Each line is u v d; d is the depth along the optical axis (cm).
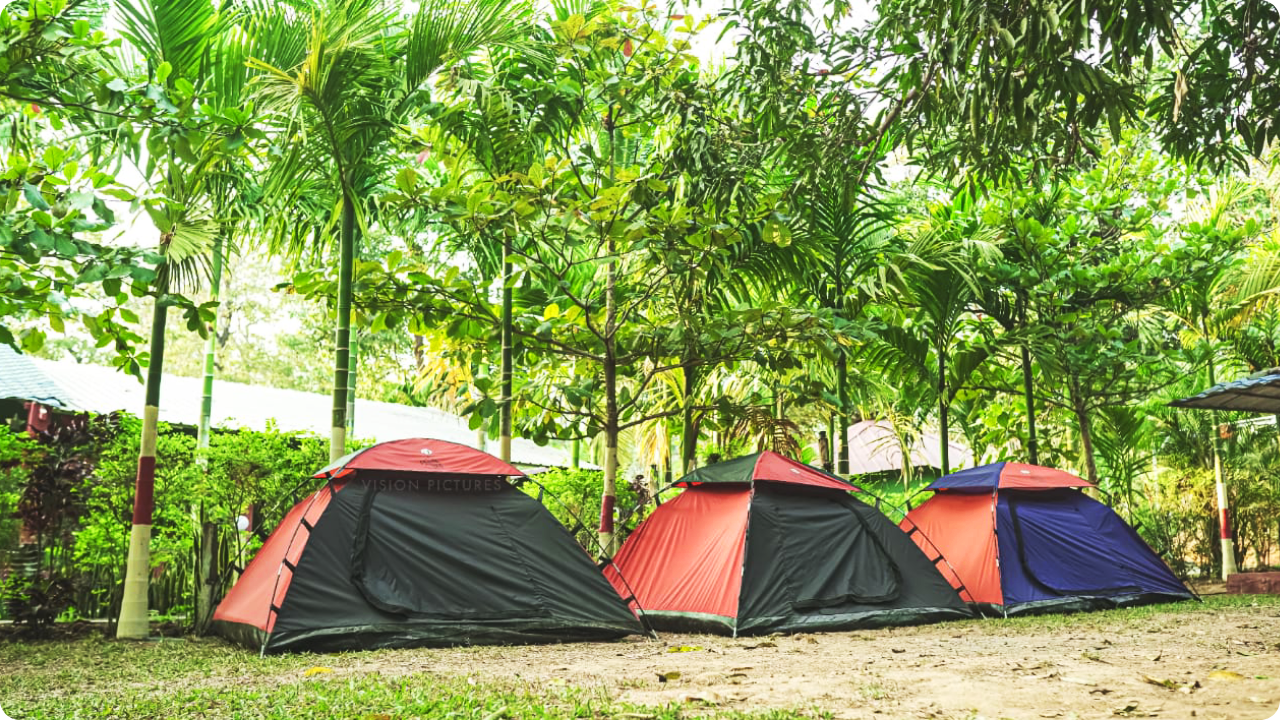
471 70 959
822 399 1095
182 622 937
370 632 742
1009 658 635
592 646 770
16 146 749
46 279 604
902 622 911
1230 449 1466
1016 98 545
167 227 607
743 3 761
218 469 926
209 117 664
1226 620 888
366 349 2688
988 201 1258
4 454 879
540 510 857
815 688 514
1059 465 1562
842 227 1142
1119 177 1307
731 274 1057
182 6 854
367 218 1016
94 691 561
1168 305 1395
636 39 973
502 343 1029
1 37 558
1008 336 1222
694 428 1189
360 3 900
